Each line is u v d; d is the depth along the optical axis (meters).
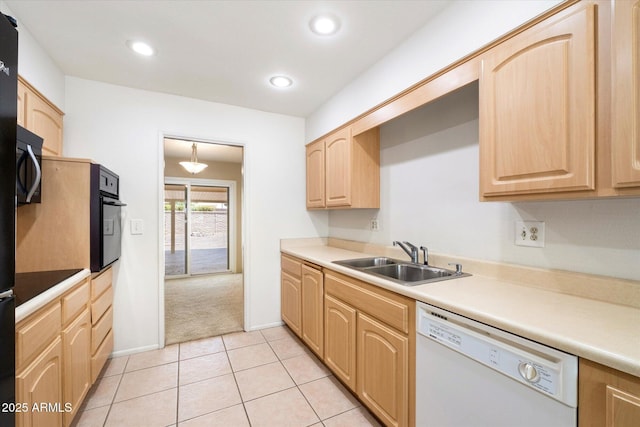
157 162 2.51
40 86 1.82
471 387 1.06
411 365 1.33
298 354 2.40
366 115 2.13
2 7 1.44
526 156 1.09
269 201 3.01
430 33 1.57
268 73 2.19
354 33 1.70
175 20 1.59
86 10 1.51
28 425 1.07
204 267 6.12
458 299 1.17
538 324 0.90
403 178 2.19
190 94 2.57
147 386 1.94
